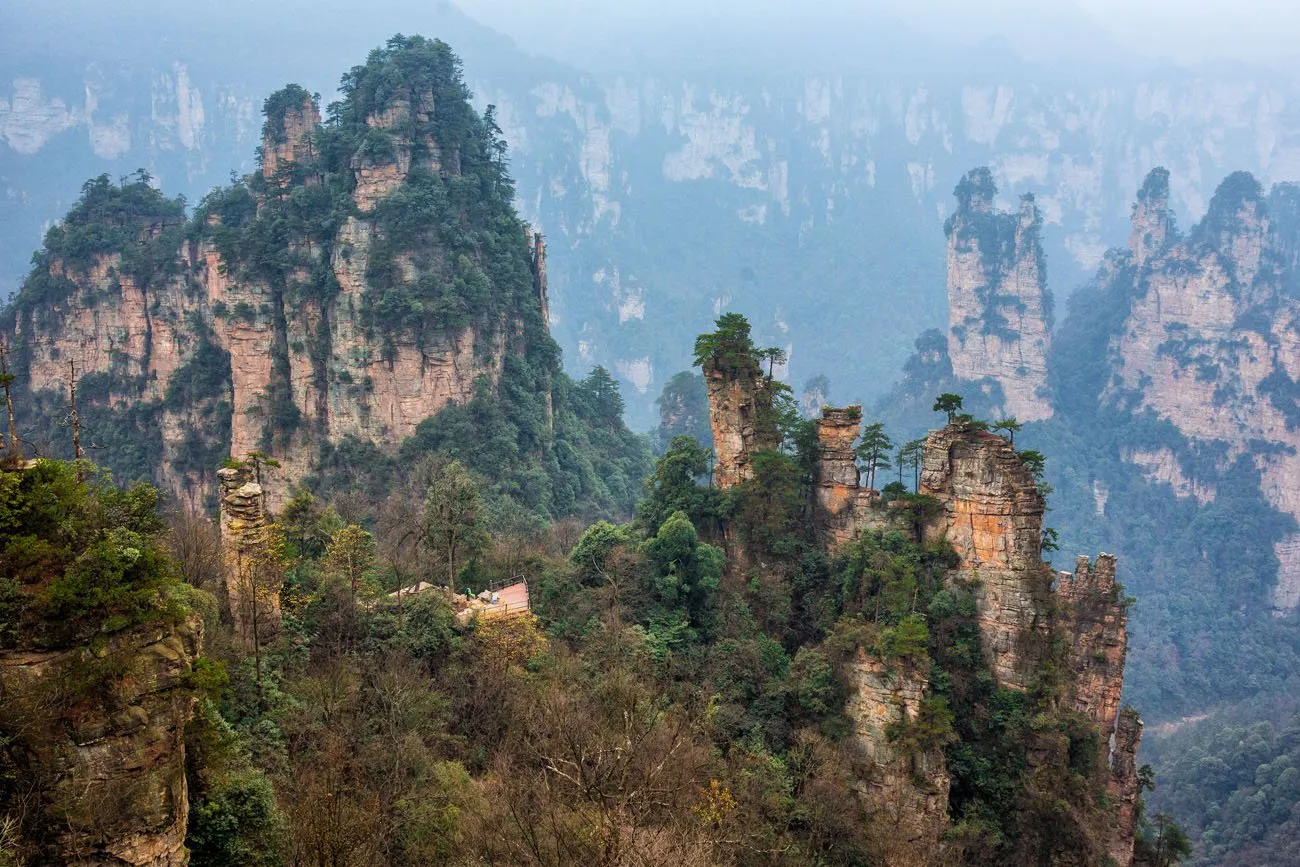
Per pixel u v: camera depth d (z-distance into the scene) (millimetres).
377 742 53969
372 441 134875
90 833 30953
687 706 68562
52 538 33375
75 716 31266
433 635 66125
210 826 36844
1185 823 147375
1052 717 68188
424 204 137500
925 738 66000
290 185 149250
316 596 64250
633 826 42969
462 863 44625
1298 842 131250
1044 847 65625
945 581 74000
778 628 78500
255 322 139750
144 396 165250
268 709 52312
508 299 146375
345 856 41062
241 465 60188
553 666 67312
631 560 79625
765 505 81875
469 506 85562
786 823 61344
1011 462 72625
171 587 39125
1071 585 83312
